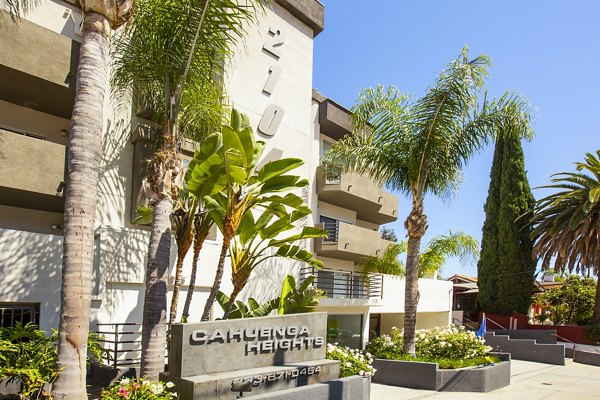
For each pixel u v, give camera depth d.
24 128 13.62
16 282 10.53
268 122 18.70
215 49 10.27
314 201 21.44
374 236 22.72
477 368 14.54
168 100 9.86
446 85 14.70
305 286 12.64
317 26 21.56
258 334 9.88
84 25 6.97
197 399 8.16
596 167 29.70
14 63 11.43
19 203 12.91
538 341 27.20
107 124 14.30
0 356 7.88
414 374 14.18
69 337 6.19
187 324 8.66
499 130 15.45
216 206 10.89
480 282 35.22
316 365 10.51
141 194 14.20
